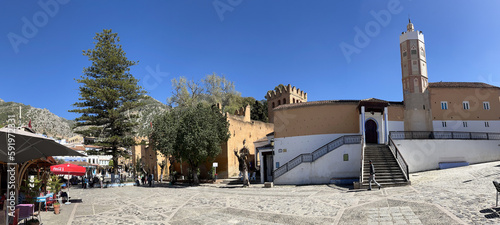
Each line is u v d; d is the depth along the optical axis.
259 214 14.27
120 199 21.94
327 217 12.71
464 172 22.39
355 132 29.75
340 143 27.47
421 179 21.78
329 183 25.92
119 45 46.09
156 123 39.66
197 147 32.09
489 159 28.66
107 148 43.34
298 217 13.14
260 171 33.41
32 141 10.90
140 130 68.75
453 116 32.19
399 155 24.27
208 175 37.59
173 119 39.97
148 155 55.91
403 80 33.62
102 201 20.91
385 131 28.70
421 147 27.44
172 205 18.16
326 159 26.83
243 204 17.27
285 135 31.77
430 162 27.45
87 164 44.12
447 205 12.30
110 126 44.06
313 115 30.78
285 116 32.06
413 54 33.34
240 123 43.19
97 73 45.19
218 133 35.88
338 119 30.03
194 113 33.84
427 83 33.38
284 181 27.88
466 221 10.02
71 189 34.00
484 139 28.89
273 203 17.00
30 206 11.79
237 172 40.62
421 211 11.92
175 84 63.59
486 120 32.25
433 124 31.98
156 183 41.16
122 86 44.19
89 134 43.25
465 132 30.03
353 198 16.38
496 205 11.20
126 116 45.09
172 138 34.31
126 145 43.56
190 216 14.59
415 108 32.22
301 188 23.77
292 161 28.98
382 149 25.81
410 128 31.83
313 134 30.44
